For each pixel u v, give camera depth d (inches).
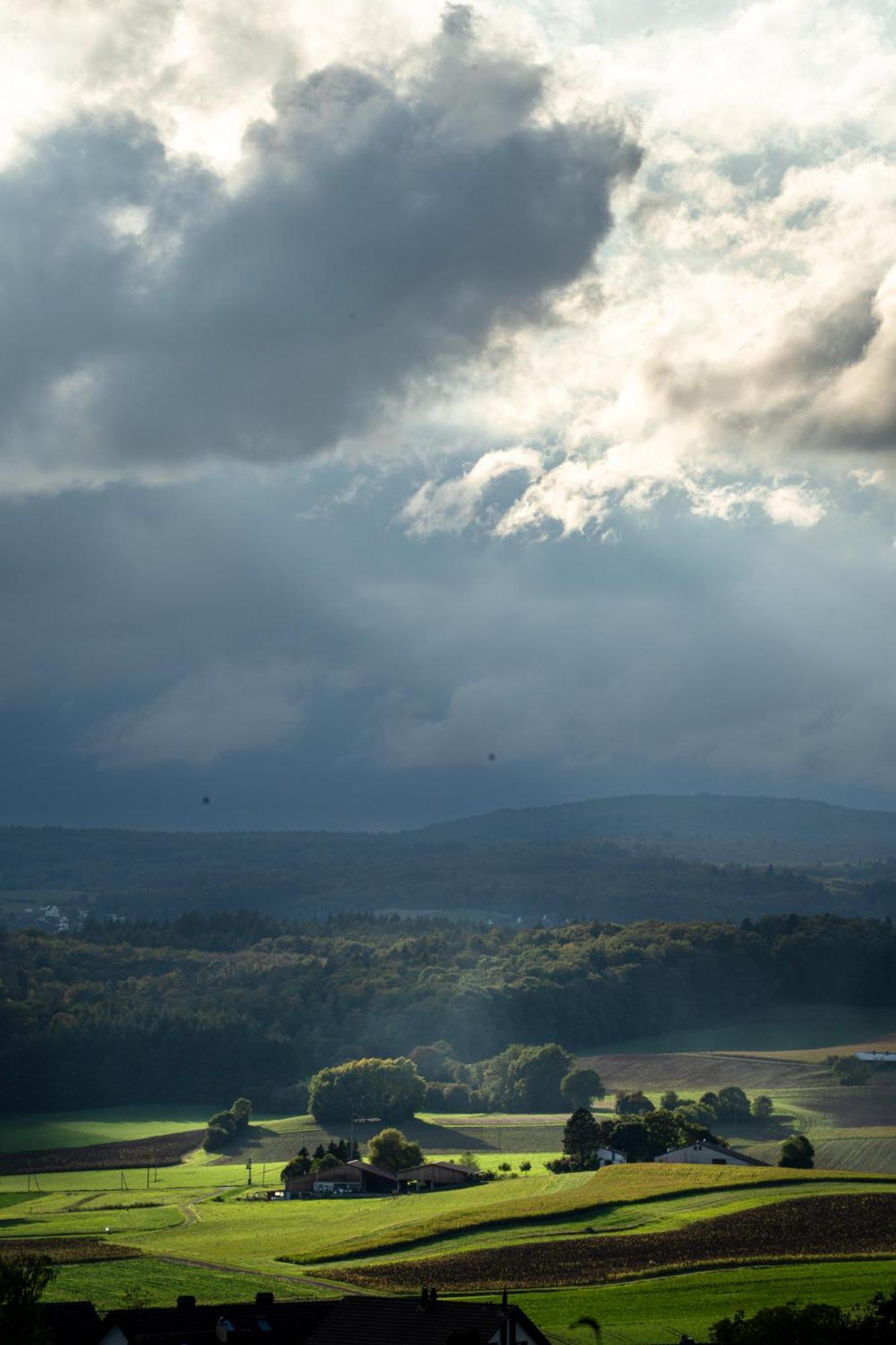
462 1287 5654.5
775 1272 5649.6
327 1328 3673.7
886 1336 3262.8
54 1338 3358.8
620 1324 4810.5
